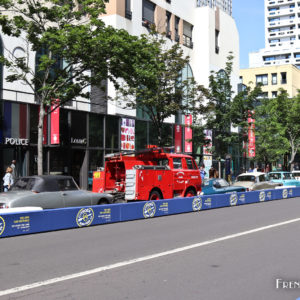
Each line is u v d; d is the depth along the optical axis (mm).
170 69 20906
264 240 8859
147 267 6426
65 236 9711
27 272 6184
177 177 16109
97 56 14898
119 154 15391
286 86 64438
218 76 25453
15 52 21500
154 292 5070
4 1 14555
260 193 19953
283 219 12570
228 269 6258
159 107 20125
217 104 25109
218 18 38719
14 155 20734
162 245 8336
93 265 6602
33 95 22000
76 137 23469
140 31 29484
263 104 36219
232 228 10727
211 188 18922
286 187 23938
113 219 12242
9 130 20156
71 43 14344
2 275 6020
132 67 15680
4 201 10562
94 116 24812
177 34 34500
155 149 16125
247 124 24594
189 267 6402
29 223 10141
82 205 12398
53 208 11500
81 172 24109
